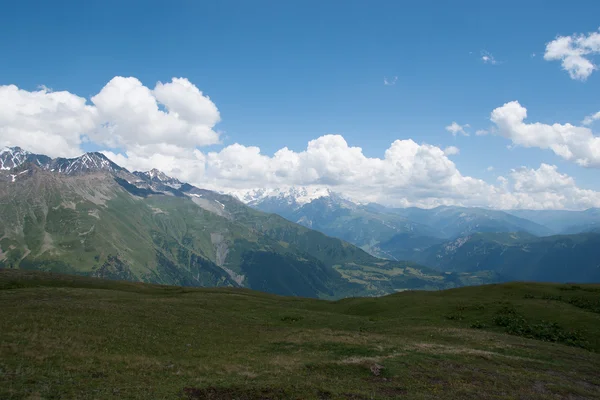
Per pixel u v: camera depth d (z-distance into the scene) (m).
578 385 36.94
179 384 28.72
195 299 82.44
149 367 32.62
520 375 37.94
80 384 26.25
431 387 32.53
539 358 45.50
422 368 37.81
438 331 58.50
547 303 73.88
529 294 84.56
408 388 31.91
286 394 28.08
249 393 27.84
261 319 68.38
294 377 32.38
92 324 44.19
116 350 36.47
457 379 35.22
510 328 61.97
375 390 30.70
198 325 54.22
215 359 37.88
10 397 22.53
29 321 41.47
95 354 33.94
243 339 49.28
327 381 31.95
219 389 28.22
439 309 77.25
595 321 61.44
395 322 68.31
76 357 32.31
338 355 41.56
